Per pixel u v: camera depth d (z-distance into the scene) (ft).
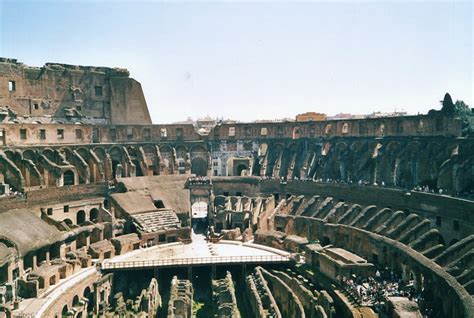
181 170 345.31
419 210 217.97
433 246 184.03
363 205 253.44
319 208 258.98
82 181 290.97
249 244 257.55
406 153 260.42
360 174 278.46
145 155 337.31
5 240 187.62
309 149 325.21
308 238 253.03
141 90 361.71
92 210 279.69
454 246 167.73
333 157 305.94
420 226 194.70
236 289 220.43
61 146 293.43
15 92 304.30
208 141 350.84
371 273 184.85
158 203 299.38
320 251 213.05
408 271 177.78
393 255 189.06
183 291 192.75
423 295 161.68
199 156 351.46
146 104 365.20
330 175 302.45
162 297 214.48
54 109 325.62
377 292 166.61
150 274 221.25
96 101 346.33
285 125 344.28
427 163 246.06
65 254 226.58
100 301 199.82
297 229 261.85
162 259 226.79
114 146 322.96
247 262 222.48
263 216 272.72
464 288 139.13
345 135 316.81
